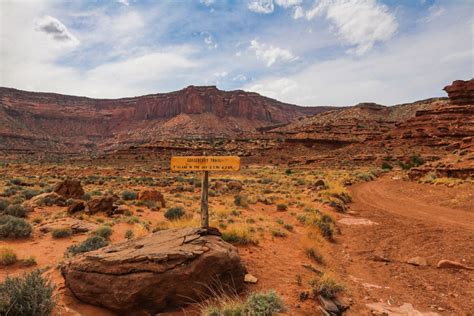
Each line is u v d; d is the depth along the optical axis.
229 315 4.93
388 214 19.22
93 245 8.84
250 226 11.80
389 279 8.16
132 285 5.20
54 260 8.55
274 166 101.31
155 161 109.12
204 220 7.55
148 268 5.39
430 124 93.19
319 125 161.00
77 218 14.36
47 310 4.82
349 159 90.06
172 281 5.39
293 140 128.38
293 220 14.93
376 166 76.88
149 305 5.27
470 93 97.00
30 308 4.55
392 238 12.96
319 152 116.00
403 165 63.34
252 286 6.52
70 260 6.10
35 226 12.61
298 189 31.27
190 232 6.97
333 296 6.19
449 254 10.47
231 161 7.50
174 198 23.78
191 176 61.19
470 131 79.62
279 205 18.00
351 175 54.47
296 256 9.00
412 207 21.92
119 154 126.44
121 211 16.28
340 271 8.59
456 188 27.59
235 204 19.28
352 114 184.88
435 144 81.81
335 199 22.39
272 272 7.42
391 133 101.06
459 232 13.67
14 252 8.55
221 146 141.38
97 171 68.56
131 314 5.19
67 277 5.75
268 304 5.15
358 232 14.10
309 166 91.75
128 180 43.91
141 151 127.94
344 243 12.08
